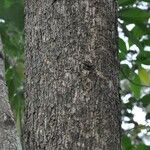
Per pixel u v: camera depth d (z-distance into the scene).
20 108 5.66
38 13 4.30
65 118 4.05
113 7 4.34
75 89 4.10
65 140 4.02
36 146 4.06
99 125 4.05
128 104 6.50
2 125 3.85
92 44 4.17
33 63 4.23
